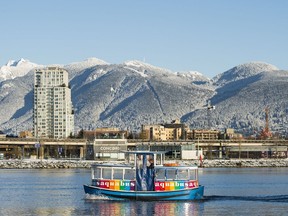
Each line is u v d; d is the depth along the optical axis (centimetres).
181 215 12838
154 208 13675
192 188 14750
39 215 13200
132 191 14538
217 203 14788
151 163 14562
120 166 14625
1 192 18425
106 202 14562
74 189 19300
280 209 13900
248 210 13688
